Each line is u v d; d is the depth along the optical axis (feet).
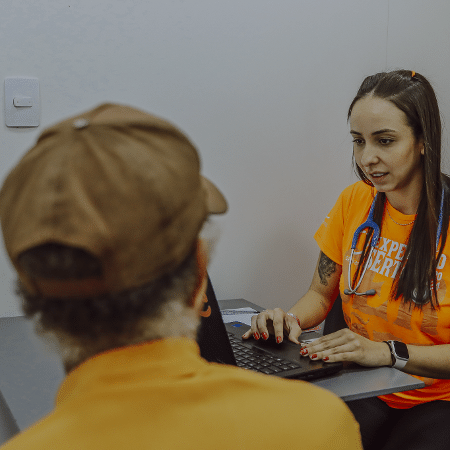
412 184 3.92
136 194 1.21
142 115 1.39
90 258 1.18
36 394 2.76
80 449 1.11
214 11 4.84
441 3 5.80
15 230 1.21
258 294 5.48
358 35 5.47
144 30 4.62
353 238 4.34
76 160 1.23
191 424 1.19
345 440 1.39
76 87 4.49
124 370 1.27
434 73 5.92
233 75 5.01
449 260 3.76
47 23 4.31
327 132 5.50
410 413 3.69
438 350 3.50
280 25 5.12
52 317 1.28
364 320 4.14
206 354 2.82
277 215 5.42
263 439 1.25
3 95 4.28
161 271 1.31
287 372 3.00
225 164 5.13
